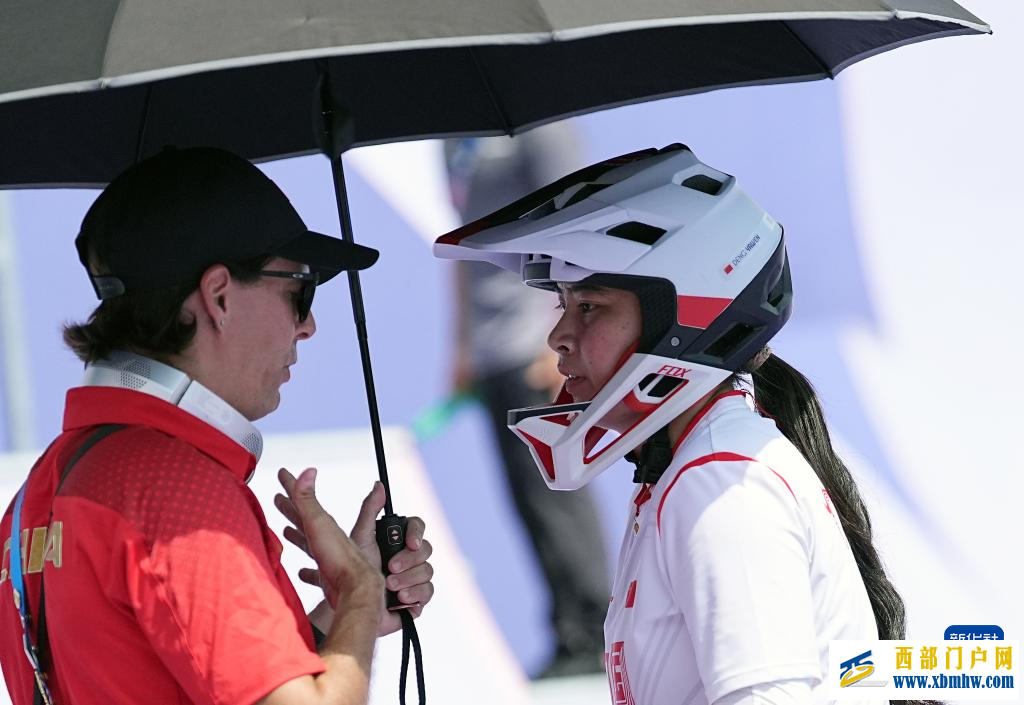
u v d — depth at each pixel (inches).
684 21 195.0
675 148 284.2
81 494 226.5
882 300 653.9
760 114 639.1
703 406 270.8
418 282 618.2
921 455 636.1
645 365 261.6
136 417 235.0
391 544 287.3
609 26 190.7
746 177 641.0
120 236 237.6
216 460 236.8
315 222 611.5
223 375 243.8
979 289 658.2
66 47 199.9
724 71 344.8
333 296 620.1
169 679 224.1
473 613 605.3
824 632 251.9
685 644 250.5
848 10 211.8
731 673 232.2
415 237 616.7
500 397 615.2
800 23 323.6
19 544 243.9
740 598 235.0
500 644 603.8
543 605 610.2
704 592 238.4
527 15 191.2
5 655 257.8
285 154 354.3
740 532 238.5
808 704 233.3
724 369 266.4
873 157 653.3
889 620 291.0
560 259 264.4
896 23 299.4
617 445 267.7
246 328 244.2
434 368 621.0
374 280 616.4
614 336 266.5
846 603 256.2
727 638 234.1
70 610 224.8
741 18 199.5
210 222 238.5
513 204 278.7
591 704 592.7
